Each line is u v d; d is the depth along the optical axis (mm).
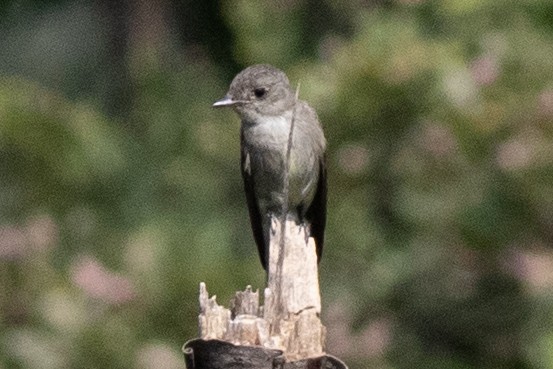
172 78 17750
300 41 16875
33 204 15836
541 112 13312
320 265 14680
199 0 18516
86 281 13109
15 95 16062
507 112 13523
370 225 14531
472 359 14609
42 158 15891
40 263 13242
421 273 14516
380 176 14281
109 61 18906
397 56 13930
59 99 16531
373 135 14102
